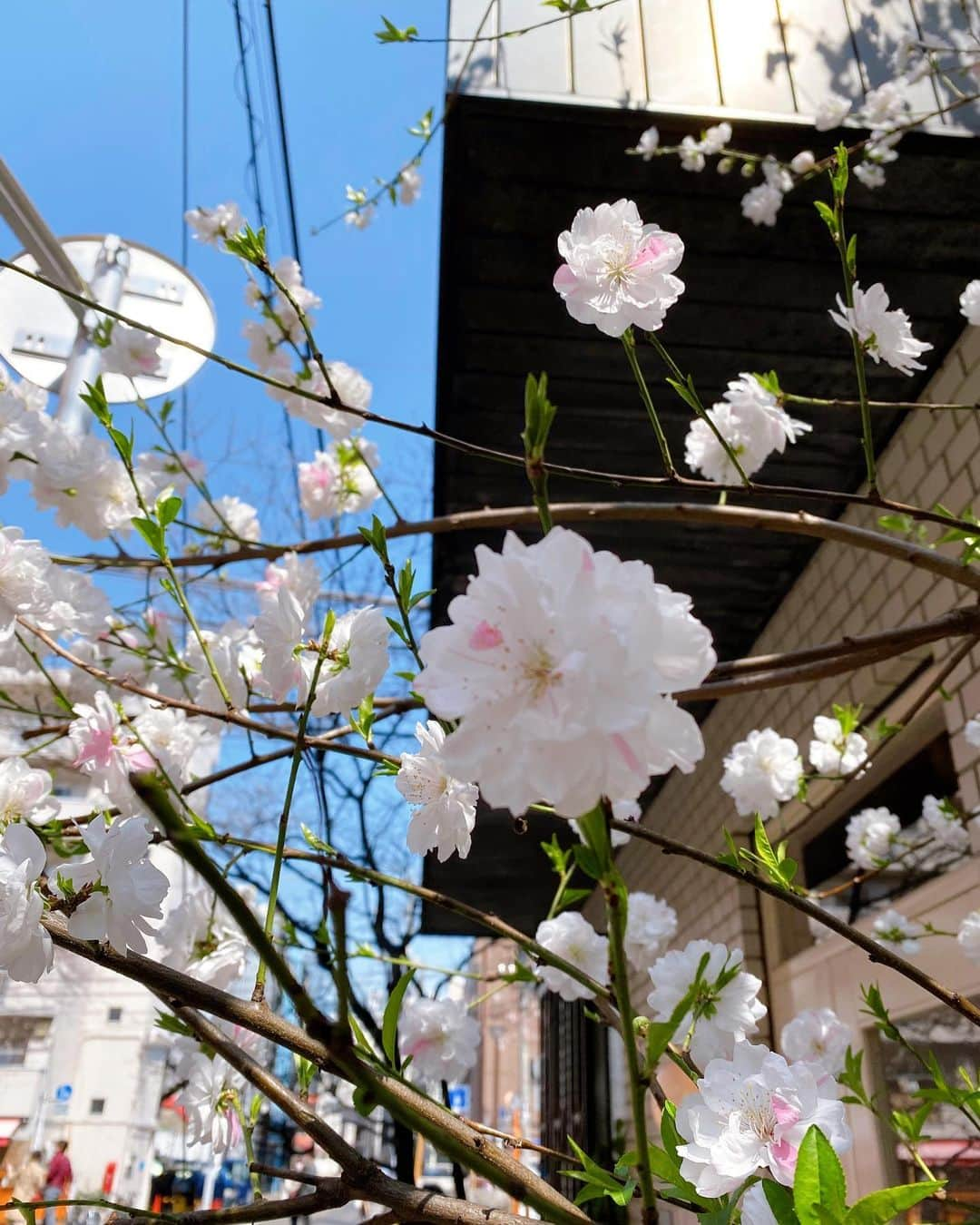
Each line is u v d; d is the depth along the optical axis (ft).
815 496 4.11
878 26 7.39
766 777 6.24
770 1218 1.79
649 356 8.43
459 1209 1.72
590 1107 19.48
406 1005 4.41
